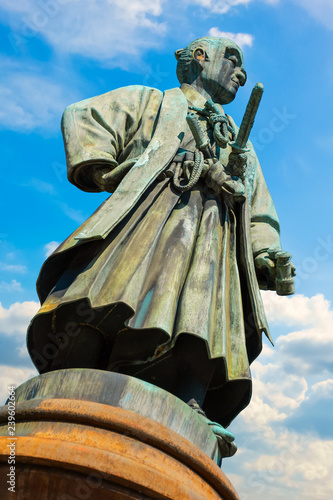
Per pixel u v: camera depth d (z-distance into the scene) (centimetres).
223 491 429
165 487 387
